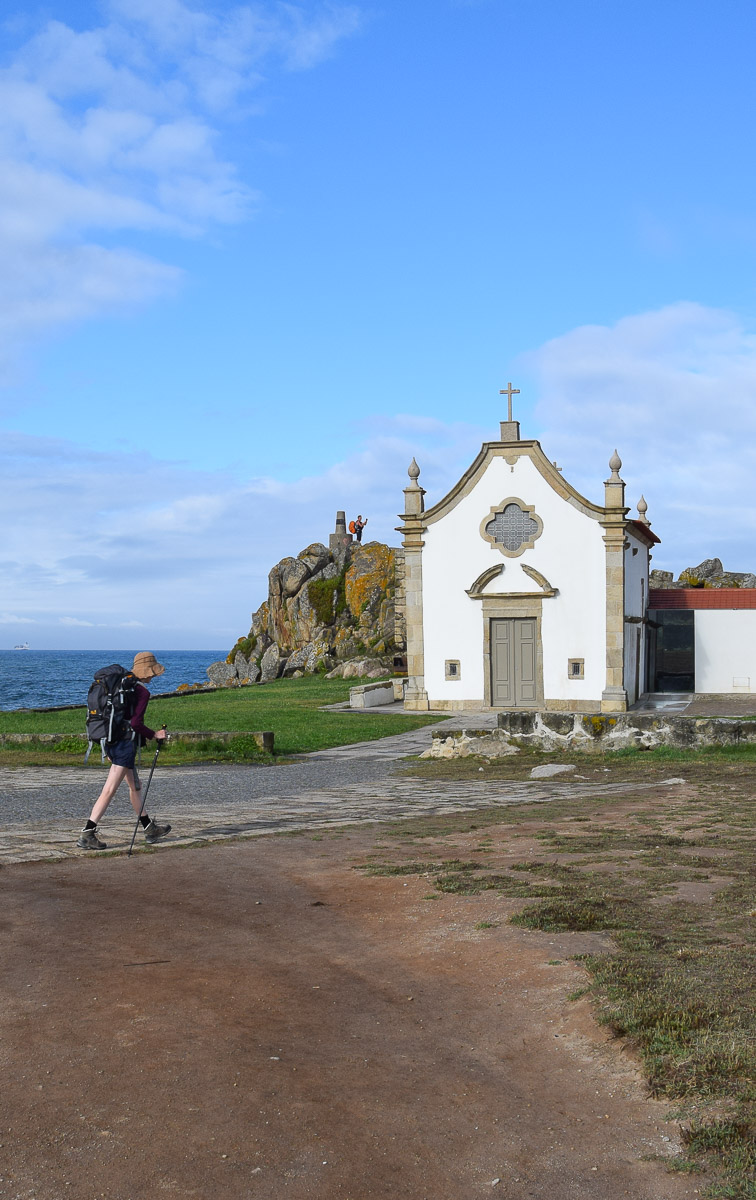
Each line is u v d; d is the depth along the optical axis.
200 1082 4.24
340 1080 4.28
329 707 36.38
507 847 9.30
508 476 34.81
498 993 5.27
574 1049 4.49
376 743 23.47
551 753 18.53
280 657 61.28
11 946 6.25
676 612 39.97
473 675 34.94
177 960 6.00
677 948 5.60
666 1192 3.37
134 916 7.04
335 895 7.62
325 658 58.16
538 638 34.41
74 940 6.41
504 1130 3.84
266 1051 4.58
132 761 9.84
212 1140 3.76
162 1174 3.53
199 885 8.03
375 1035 4.79
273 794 14.30
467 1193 3.42
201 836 10.41
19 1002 5.21
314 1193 3.42
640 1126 3.80
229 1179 3.50
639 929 6.03
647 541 39.38
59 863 8.98
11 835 10.46
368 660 53.16
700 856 8.38
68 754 19.72
